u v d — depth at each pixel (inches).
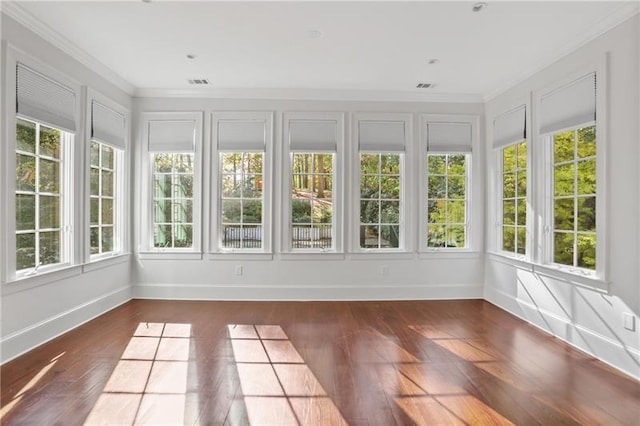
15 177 106.1
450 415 78.2
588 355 111.4
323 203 178.9
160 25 113.6
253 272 174.9
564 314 124.0
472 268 180.7
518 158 157.3
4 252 102.0
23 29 107.7
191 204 176.7
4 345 102.0
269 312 154.4
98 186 152.2
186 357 107.1
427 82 161.8
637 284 98.0
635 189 98.9
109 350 111.8
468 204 182.1
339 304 168.6
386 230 180.4
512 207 162.4
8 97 102.7
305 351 112.6
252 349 113.7
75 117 132.3
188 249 176.2
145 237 174.2
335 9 103.6
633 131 99.5
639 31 97.4
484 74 151.6
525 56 133.3
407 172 178.1
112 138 156.6
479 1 98.9
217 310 156.6
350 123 175.8
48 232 123.0
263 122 174.4
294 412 78.7
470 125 180.4
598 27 108.9
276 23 111.7
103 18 109.4
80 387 88.7
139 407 80.1
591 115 113.3
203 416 76.9
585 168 119.6
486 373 98.6
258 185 177.3
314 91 172.9
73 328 131.3
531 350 115.0
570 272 121.0
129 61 141.2
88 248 139.8
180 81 163.2
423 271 178.7
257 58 137.4
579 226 122.0
